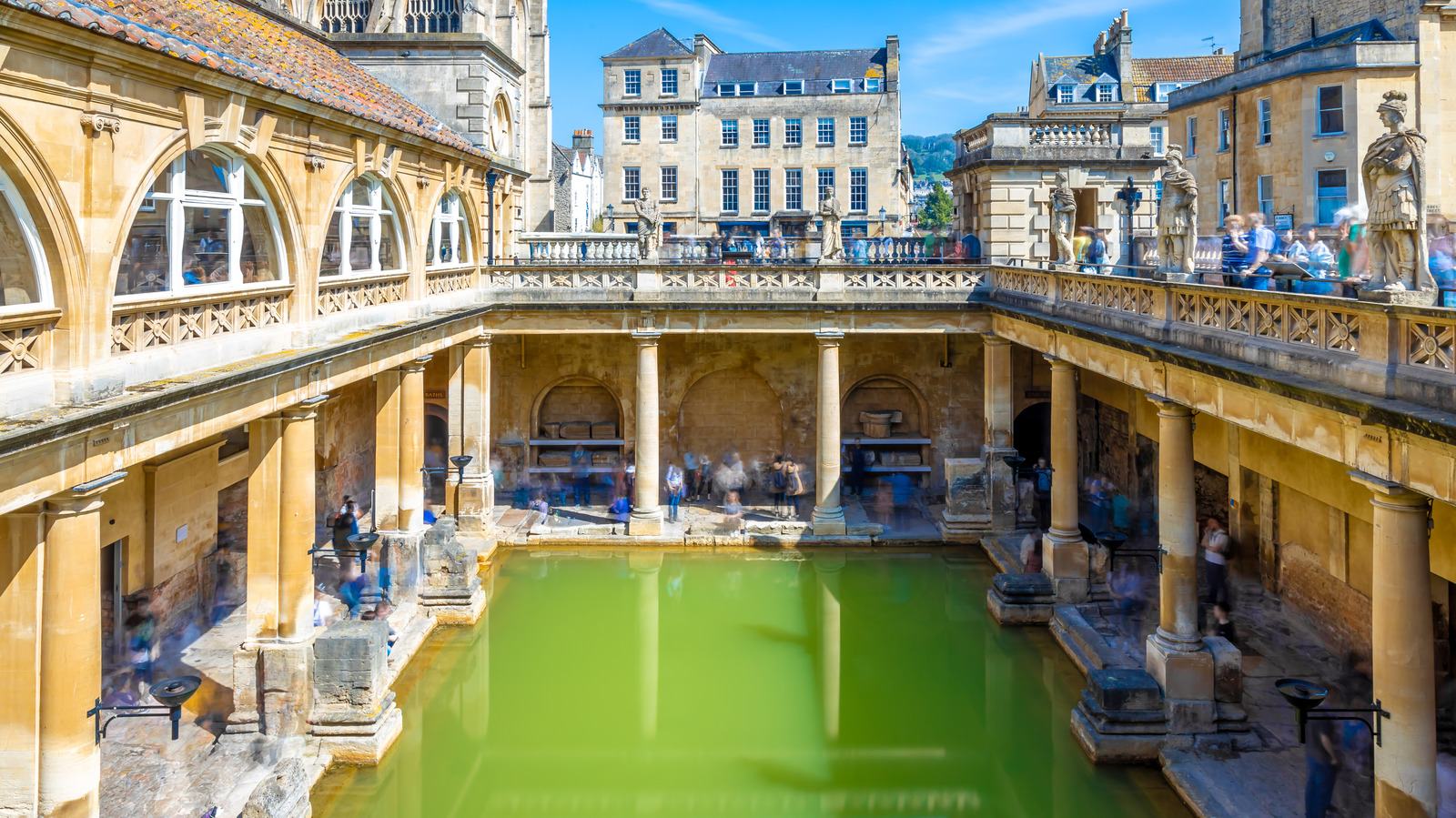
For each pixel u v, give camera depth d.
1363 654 18.12
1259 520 23.09
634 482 31.22
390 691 17.84
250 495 16.52
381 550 23.31
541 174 38.41
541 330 29.19
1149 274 23.84
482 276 29.02
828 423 29.47
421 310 23.44
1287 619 21.34
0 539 11.16
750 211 63.44
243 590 23.45
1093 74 65.56
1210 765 15.55
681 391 34.44
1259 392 13.45
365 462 31.70
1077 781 16.30
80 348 11.12
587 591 26.14
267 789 13.28
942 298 28.88
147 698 17.83
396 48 28.98
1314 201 33.06
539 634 23.41
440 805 16.20
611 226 61.62
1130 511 29.61
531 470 34.41
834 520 29.62
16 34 9.84
